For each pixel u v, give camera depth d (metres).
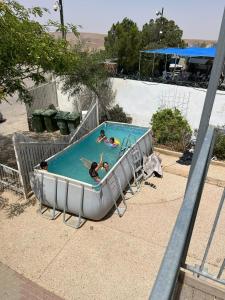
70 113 12.73
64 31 8.79
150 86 11.97
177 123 10.90
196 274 2.66
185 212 1.43
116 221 6.93
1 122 14.17
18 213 7.15
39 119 12.64
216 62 2.32
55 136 12.52
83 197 6.49
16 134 7.43
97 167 8.24
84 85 12.91
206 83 11.34
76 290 5.11
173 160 10.12
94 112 11.53
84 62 11.69
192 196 1.55
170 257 1.17
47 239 6.32
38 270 5.52
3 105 17.03
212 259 5.74
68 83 12.53
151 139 10.31
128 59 18.84
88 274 5.43
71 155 9.20
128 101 12.78
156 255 5.89
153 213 7.25
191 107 11.38
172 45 27.53
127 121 12.82
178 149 10.59
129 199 7.83
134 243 6.21
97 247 6.09
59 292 5.07
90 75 12.15
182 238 1.27
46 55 7.15
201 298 2.42
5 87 7.89
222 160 9.77
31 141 8.09
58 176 6.61
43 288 5.14
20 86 8.18
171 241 1.26
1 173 7.97
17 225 6.74
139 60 18.00
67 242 6.23
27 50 7.00
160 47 22.20
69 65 8.42
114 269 5.54
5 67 7.21
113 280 5.30
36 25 7.65
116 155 9.45
